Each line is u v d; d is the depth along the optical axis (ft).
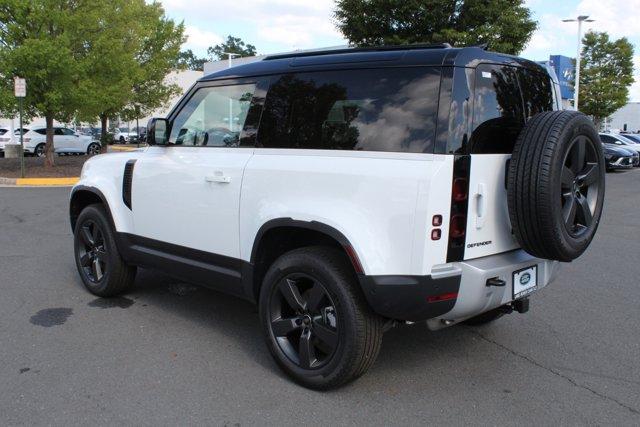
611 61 118.83
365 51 11.98
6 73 52.29
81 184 17.92
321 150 11.71
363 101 11.35
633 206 41.52
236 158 13.21
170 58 80.48
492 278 10.97
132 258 16.58
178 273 15.15
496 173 11.10
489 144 11.09
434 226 10.17
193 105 14.73
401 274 10.37
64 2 53.11
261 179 12.41
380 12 55.83
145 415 10.82
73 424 10.46
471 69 10.72
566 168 10.86
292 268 11.82
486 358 13.73
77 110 57.72
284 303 12.55
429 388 12.10
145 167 15.60
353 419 10.78
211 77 14.49
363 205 10.72
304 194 11.61
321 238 12.12
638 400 11.64
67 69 52.26
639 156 81.56
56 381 12.16
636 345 14.60
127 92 66.03
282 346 12.41
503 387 12.19
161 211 15.16
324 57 12.34
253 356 13.66
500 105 11.38
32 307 17.01
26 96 54.19
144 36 70.90
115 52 57.41
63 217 33.09
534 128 10.78
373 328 11.16
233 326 15.67
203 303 17.66
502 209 11.35
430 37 56.95
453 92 10.39
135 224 16.19
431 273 10.28
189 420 10.66
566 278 21.11
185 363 13.20
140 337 14.75
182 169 14.43
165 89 81.87
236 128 13.57
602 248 26.58
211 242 13.82
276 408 11.16
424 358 13.70
